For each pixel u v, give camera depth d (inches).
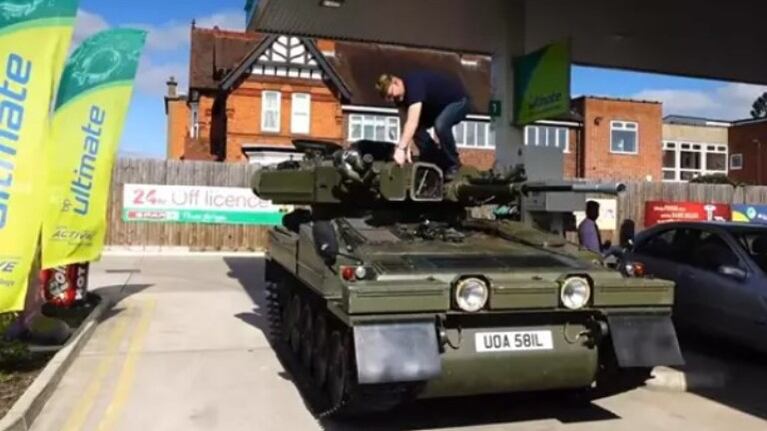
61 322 315.0
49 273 378.9
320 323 242.1
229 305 435.2
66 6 245.6
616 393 230.8
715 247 317.7
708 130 1863.9
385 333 185.0
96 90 336.8
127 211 795.4
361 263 202.2
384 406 203.0
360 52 1411.2
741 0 395.2
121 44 343.9
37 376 252.5
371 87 1341.0
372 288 185.0
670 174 1834.4
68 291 384.8
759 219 873.5
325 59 1264.8
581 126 1475.1
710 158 1866.4
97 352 306.5
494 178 239.6
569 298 199.3
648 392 255.9
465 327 199.0
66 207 326.0
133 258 719.1
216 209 815.7
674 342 205.0
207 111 1323.8
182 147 1700.3
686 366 280.7
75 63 331.9
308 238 243.8
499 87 422.9
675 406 239.1
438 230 247.3
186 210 808.9
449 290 190.7
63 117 326.6
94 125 336.5
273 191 314.5
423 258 210.8
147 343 325.7
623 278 209.9
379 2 414.6
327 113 1274.6
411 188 235.1
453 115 263.0
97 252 345.1
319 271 220.1
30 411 214.2
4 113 233.5
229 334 348.8
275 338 335.6
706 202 884.0
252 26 467.2
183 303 438.3
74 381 261.6
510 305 193.9
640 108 1517.0
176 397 244.1
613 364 212.5
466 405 235.5
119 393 247.6
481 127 1390.3
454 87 266.1
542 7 418.6
